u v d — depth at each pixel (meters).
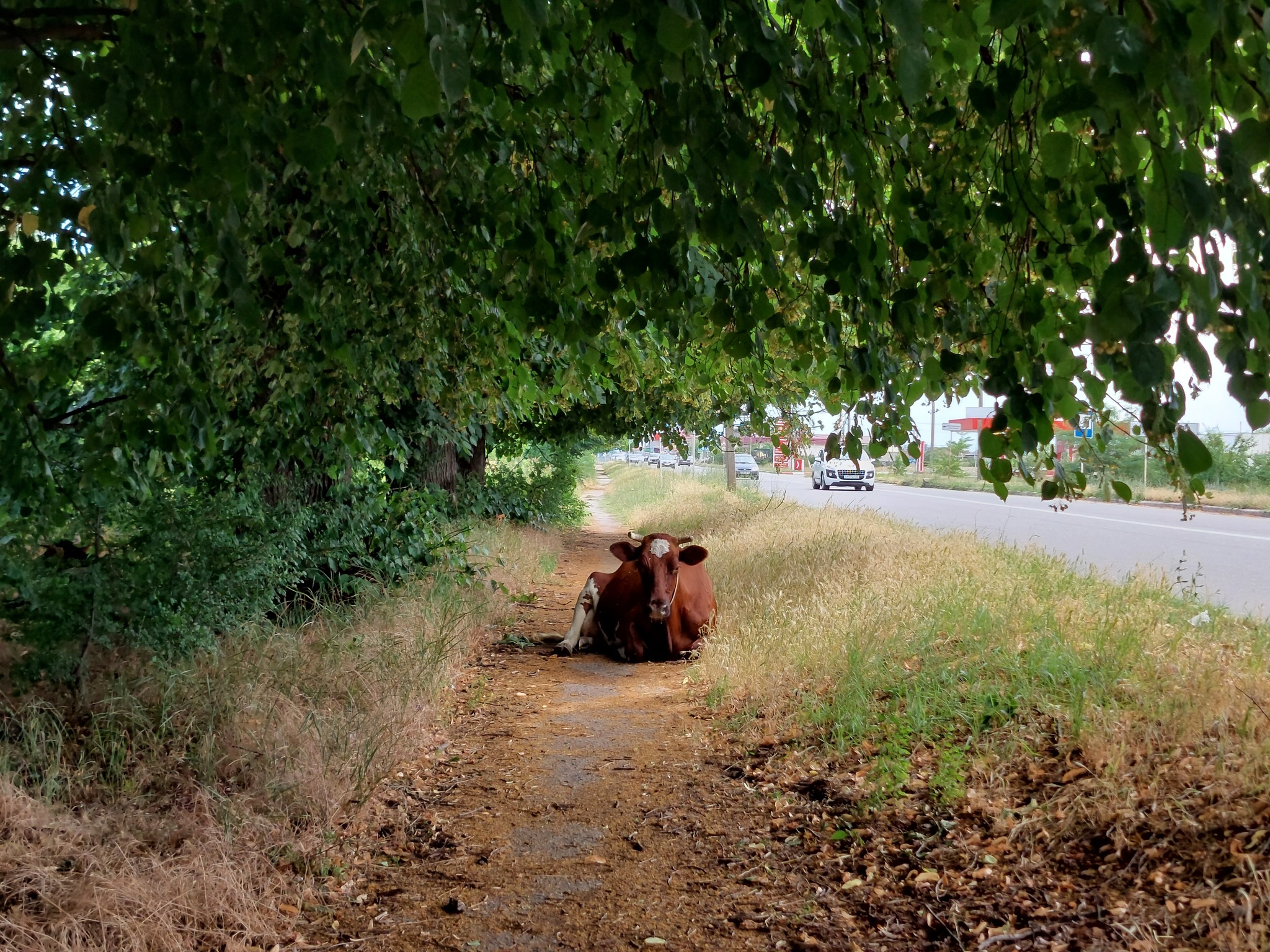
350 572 8.96
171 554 5.70
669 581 8.31
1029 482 2.84
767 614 8.38
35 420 4.13
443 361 6.22
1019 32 2.35
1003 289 2.93
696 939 3.51
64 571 5.41
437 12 1.67
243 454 7.10
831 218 2.95
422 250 5.24
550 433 17.75
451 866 4.23
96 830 3.99
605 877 4.07
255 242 4.69
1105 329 1.83
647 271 3.00
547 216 3.69
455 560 10.12
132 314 3.41
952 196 2.98
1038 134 2.89
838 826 4.32
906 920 3.45
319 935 3.64
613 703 6.97
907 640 6.39
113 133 2.96
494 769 5.52
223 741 4.97
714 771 5.29
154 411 4.17
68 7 2.94
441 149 3.93
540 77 3.64
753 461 51.91
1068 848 3.64
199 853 3.92
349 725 5.59
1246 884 3.02
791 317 4.00
